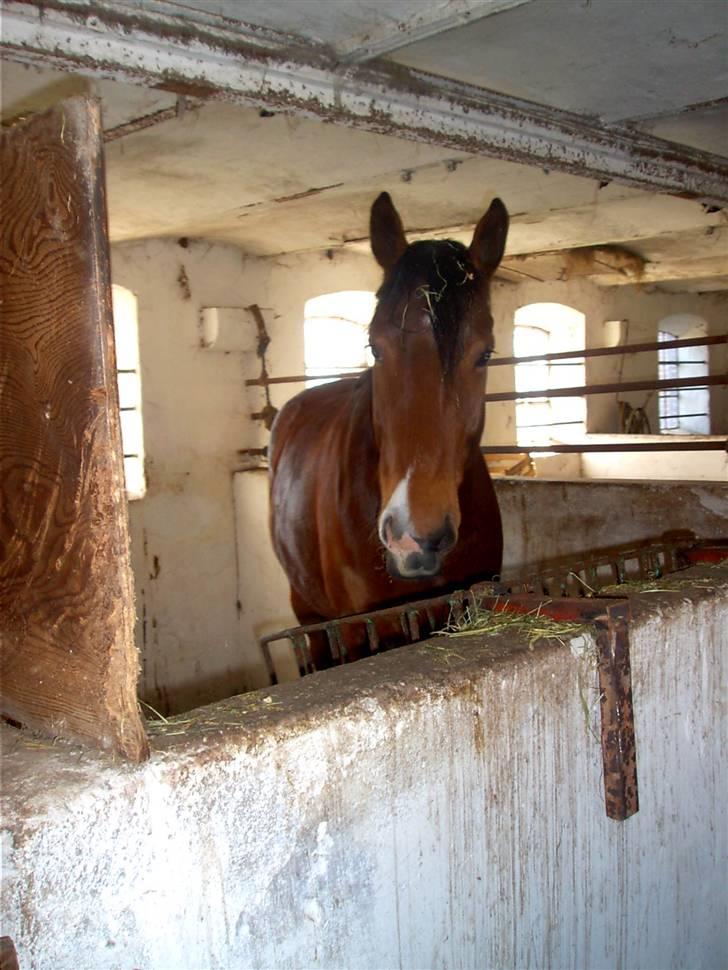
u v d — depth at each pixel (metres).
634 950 1.42
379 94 1.93
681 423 8.34
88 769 0.81
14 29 1.44
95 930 0.77
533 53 1.95
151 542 4.64
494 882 1.14
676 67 2.05
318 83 1.83
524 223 4.52
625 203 4.00
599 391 3.04
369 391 2.14
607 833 1.31
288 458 2.88
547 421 7.00
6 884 0.72
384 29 1.70
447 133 2.09
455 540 1.67
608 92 2.21
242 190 3.53
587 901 1.29
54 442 0.86
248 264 4.96
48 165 0.81
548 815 1.20
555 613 1.28
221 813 0.85
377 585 2.06
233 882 0.87
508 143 2.25
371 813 0.98
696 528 2.75
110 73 1.60
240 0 1.57
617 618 1.23
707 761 1.53
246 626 5.05
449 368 1.65
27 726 0.97
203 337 4.79
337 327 5.77
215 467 4.91
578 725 1.23
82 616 0.85
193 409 4.78
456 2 1.57
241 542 4.98
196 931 0.84
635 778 1.30
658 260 6.13
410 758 1.01
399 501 1.64
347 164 3.15
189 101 2.24
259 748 0.87
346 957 0.97
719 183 3.01
